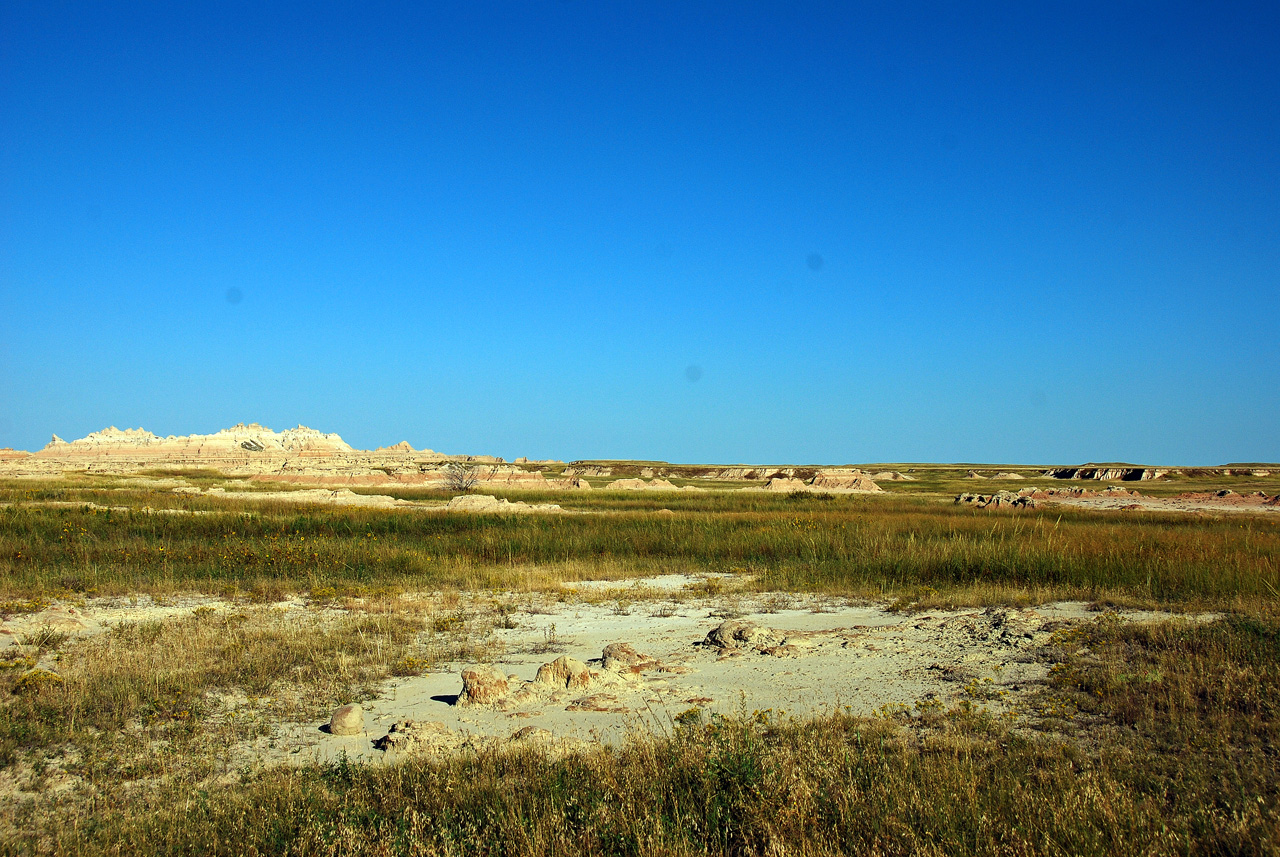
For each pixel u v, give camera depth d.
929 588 17.03
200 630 11.88
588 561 22.20
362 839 5.04
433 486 75.81
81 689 8.61
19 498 36.88
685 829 5.01
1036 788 5.63
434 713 8.52
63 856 5.09
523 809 5.42
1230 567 16.61
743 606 15.76
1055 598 15.63
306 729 7.94
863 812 5.21
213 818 5.52
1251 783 5.74
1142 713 7.59
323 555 20.31
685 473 135.12
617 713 8.37
